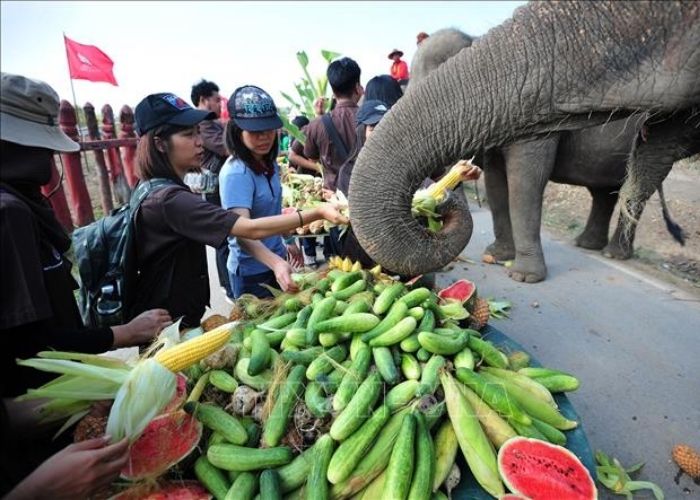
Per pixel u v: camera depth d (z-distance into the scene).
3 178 1.37
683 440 2.45
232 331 1.74
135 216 2.10
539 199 4.25
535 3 2.00
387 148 2.19
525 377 1.75
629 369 3.05
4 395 1.50
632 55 1.81
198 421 1.51
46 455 1.54
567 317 3.74
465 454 1.45
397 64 10.83
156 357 1.49
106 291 2.20
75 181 6.77
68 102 6.62
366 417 1.45
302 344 1.76
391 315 1.82
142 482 1.36
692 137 2.75
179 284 2.29
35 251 1.32
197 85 5.24
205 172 4.45
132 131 7.90
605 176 4.42
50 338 1.62
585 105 1.92
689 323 3.55
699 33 1.71
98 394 1.45
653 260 4.79
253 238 2.23
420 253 2.30
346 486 1.34
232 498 1.31
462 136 2.12
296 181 5.15
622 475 2.07
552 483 1.37
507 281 4.49
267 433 1.45
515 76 1.97
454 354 1.74
